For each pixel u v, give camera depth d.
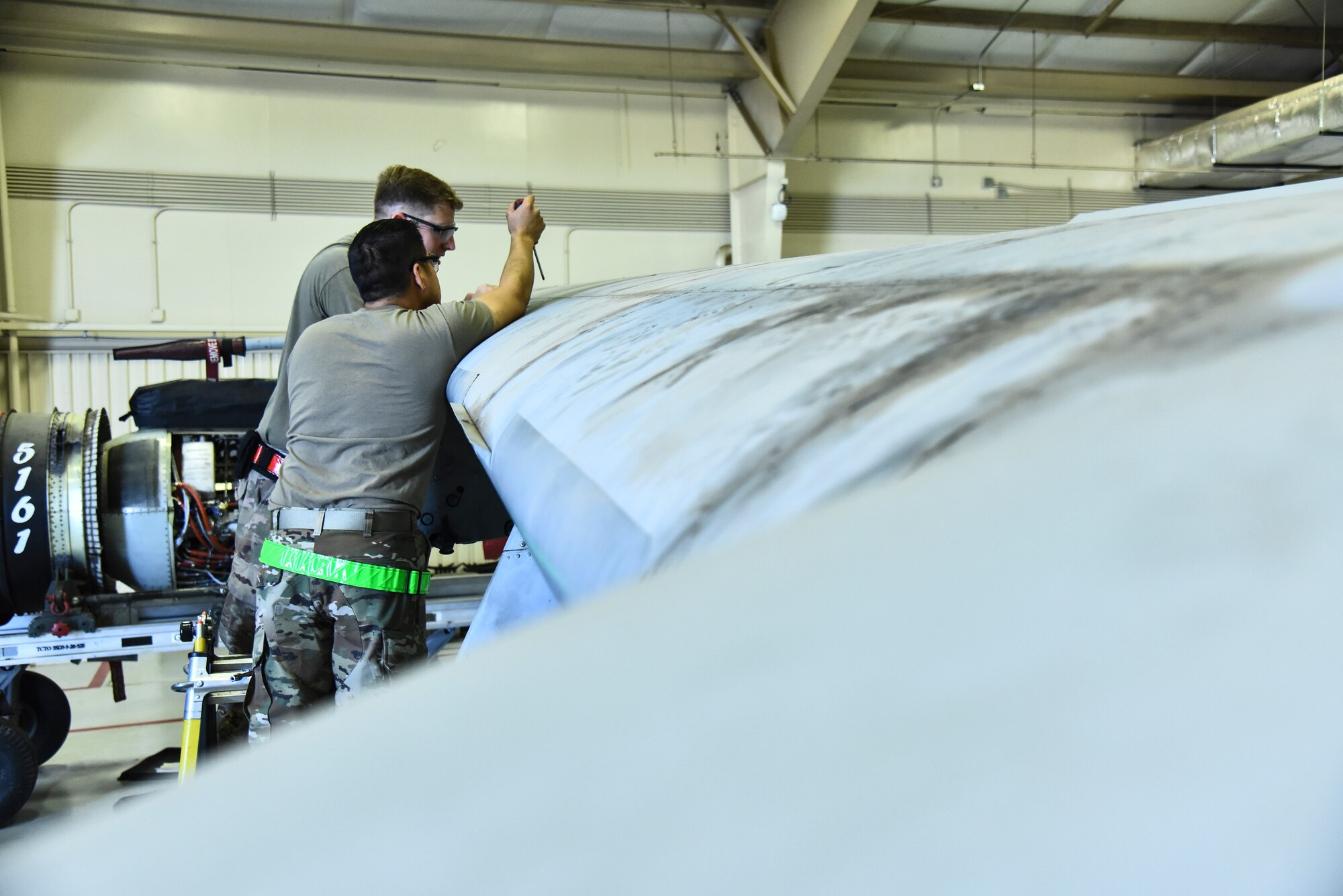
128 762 4.26
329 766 0.16
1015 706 0.14
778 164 8.44
